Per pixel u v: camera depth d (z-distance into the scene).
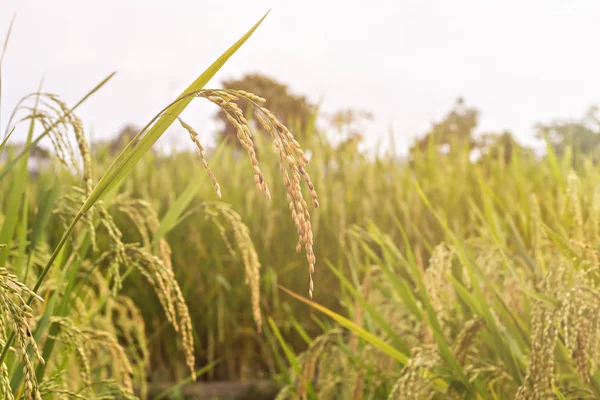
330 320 4.68
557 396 1.54
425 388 1.85
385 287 2.92
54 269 1.94
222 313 4.53
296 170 0.82
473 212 4.72
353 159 5.48
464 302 2.24
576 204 2.22
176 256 4.70
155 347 4.61
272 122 0.85
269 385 4.34
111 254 1.77
